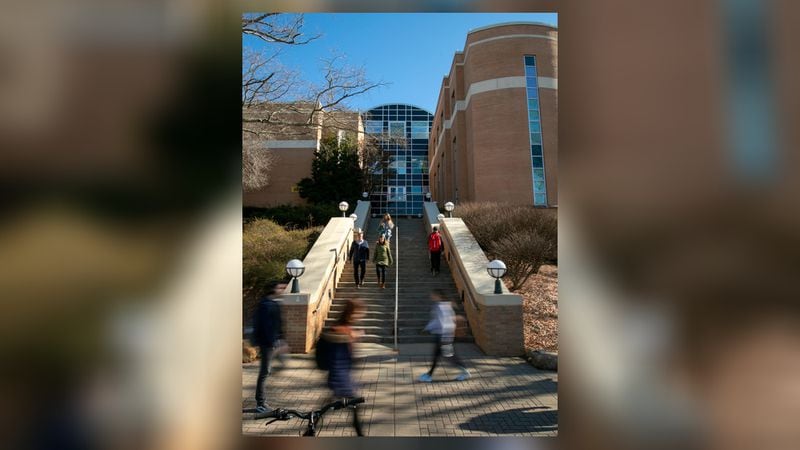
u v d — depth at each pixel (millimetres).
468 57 24016
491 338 8469
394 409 5629
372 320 10258
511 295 8562
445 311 7195
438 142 33688
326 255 12031
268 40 10648
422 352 8586
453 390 6367
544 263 13141
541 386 6551
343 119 12758
